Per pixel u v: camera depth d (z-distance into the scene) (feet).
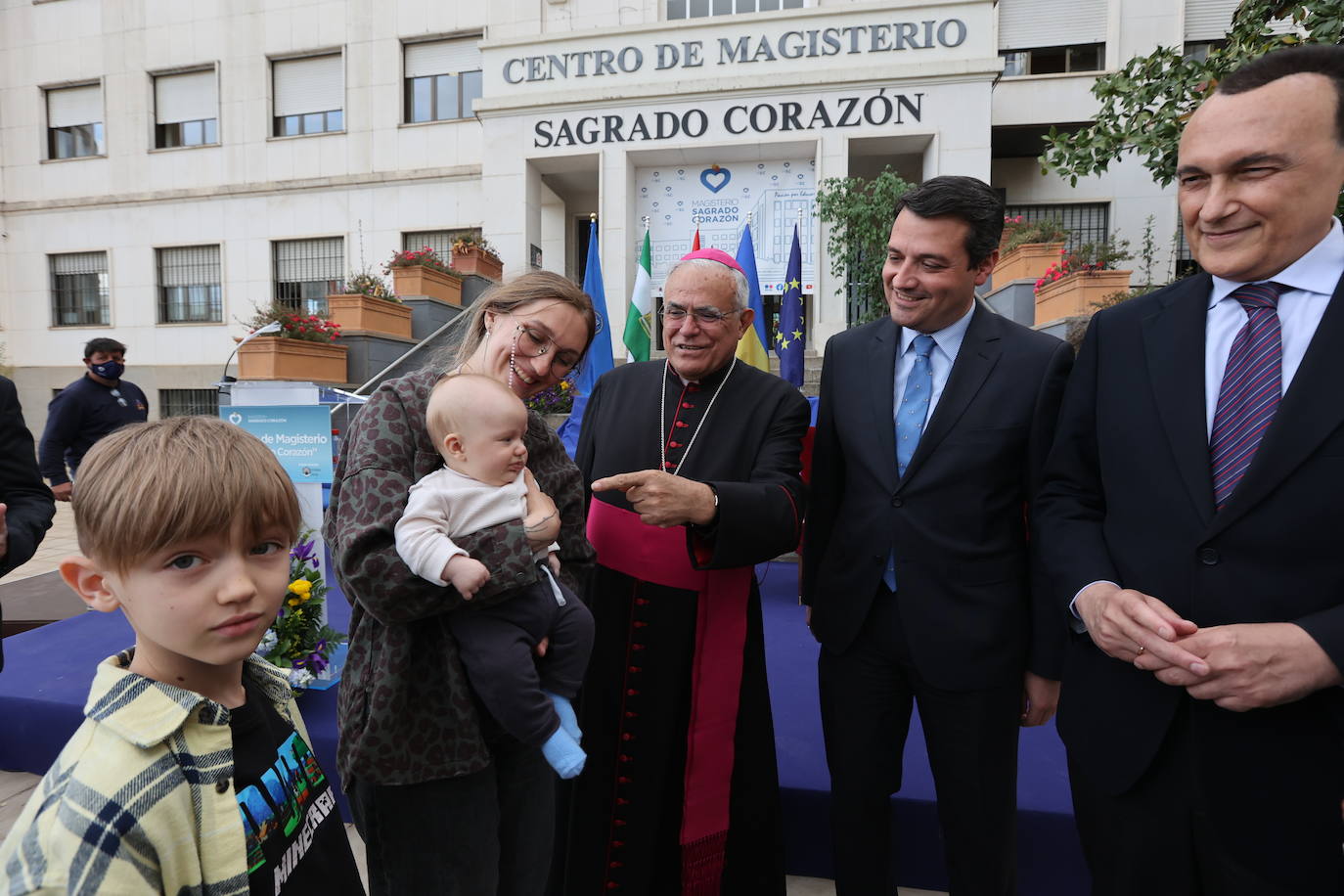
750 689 6.62
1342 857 3.70
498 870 4.77
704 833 6.12
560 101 33.19
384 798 4.55
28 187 44.62
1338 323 3.74
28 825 2.59
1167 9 34.78
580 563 5.37
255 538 2.94
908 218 5.74
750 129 32.12
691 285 6.18
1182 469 4.12
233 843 2.93
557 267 39.50
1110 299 22.53
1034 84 35.68
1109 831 4.46
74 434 18.19
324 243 41.45
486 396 4.34
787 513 5.82
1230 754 3.90
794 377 20.44
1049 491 5.20
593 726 6.33
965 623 5.72
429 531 4.06
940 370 6.19
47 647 11.63
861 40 31.71
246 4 41.09
